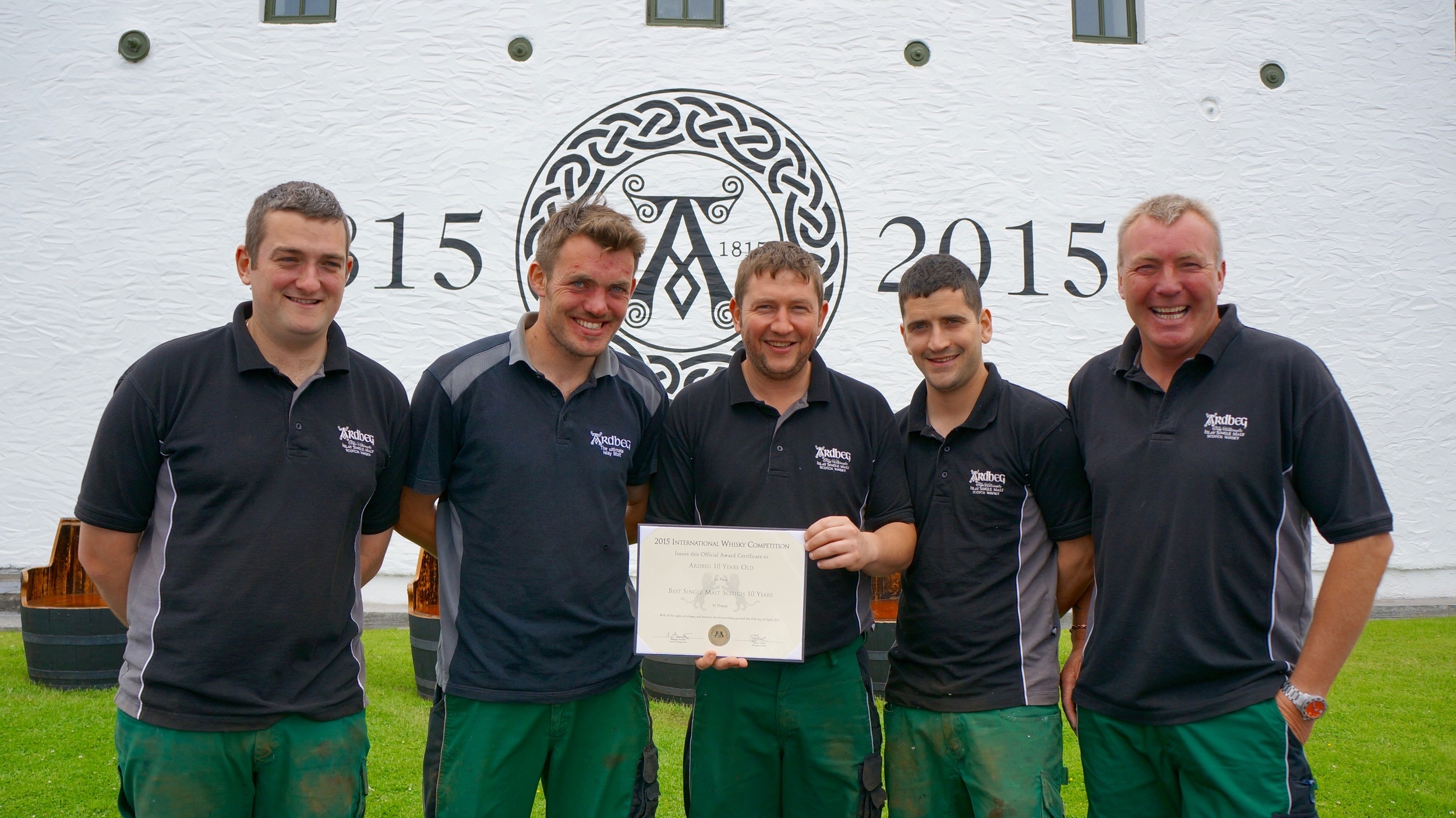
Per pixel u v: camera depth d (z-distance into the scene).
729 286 8.07
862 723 2.53
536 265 2.44
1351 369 8.49
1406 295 8.55
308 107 7.99
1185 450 2.25
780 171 8.16
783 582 2.37
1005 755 2.40
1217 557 2.21
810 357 2.59
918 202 8.26
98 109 7.93
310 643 2.18
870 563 2.38
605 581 2.39
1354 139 8.57
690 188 8.09
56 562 5.45
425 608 5.17
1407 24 8.62
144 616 2.14
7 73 7.90
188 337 2.23
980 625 2.48
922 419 2.66
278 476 2.15
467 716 2.30
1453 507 8.48
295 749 2.17
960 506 2.54
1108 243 8.38
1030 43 8.40
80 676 5.23
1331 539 2.20
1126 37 8.59
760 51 8.21
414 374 7.95
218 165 7.94
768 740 2.51
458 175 8.03
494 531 2.34
